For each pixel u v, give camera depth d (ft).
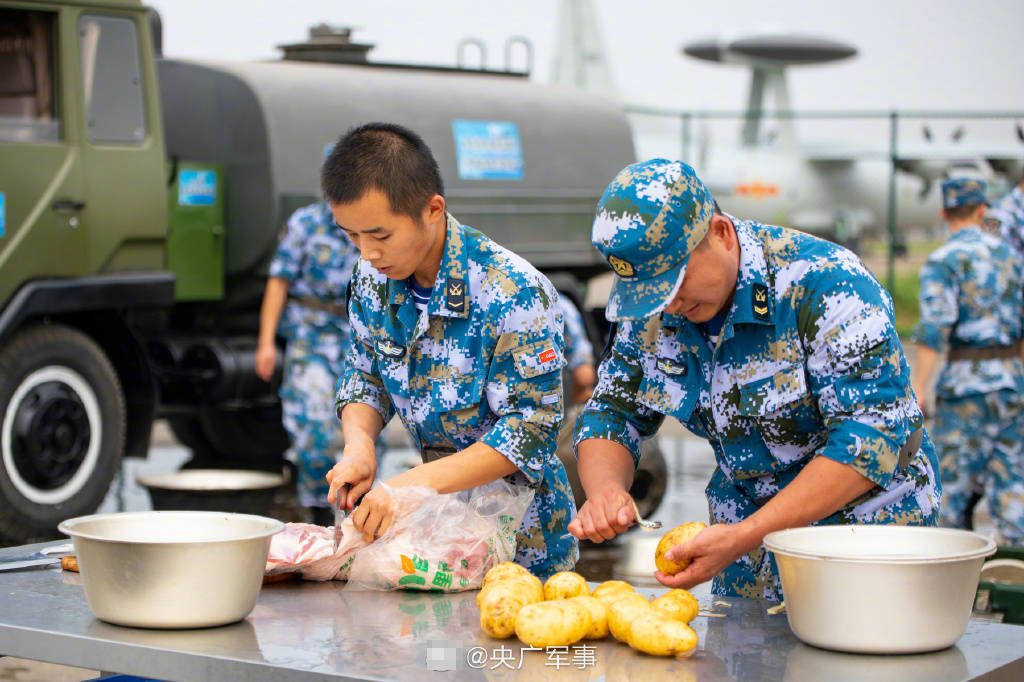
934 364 20.61
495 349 8.98
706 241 7.82
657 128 68.49
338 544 8.93
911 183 83.41
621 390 9.09
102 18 21.30
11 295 19.98
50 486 20.49
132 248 21.76
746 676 6.70
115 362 22.39
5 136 20.08
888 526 7.67
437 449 9.60
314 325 21.12
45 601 8.16
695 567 7.80
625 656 7.11
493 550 8.97
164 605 7.39
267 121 24.39
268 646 7.19
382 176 8.25
